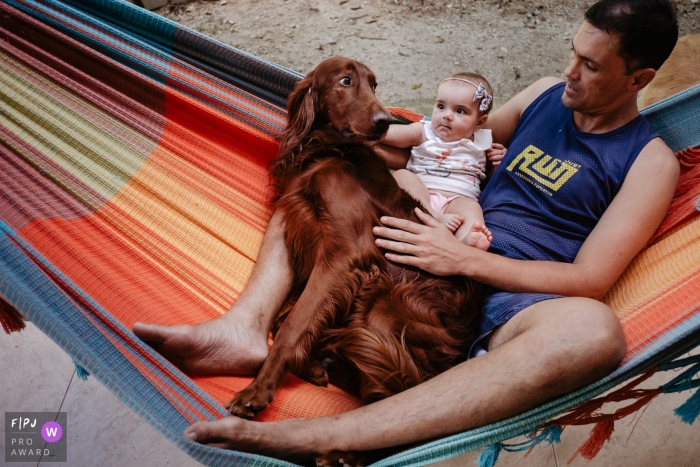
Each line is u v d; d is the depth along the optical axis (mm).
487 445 1600
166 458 2635
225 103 2305
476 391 1581
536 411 1596
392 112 2570
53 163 2020
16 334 2975
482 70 4918
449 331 1900
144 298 1835
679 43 3535
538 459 2666
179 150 2283
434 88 4691
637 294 1997
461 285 1999
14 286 1494
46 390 2816
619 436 2723
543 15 5465
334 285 1854
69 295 1574
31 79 2127
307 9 5328
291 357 1760
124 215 2057
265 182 2320
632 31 1908
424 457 1559
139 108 2256
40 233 1766
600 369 1580
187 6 5402
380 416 1588
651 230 2020
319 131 2096
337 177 1977
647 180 2033
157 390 1525
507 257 2146
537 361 1576
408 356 1808
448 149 2414
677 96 2238
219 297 2012
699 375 2957
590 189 2119
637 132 2117
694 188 2113
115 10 2400
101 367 1486
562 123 2236
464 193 2369
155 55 2309
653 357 1608
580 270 1969
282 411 1709
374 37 5086
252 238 2201
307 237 1938
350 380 1891
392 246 1951
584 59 2000
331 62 2076
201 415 1547
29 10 2213
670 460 2650
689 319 1642
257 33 5109
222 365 1769
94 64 2301
